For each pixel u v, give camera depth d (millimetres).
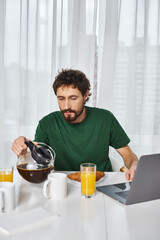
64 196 987
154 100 2371
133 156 1621
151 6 2297
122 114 2359
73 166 1584
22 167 1035
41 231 742
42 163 1034
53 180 967
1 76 2305
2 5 2246
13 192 880
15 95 2330
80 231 747
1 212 855
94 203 949
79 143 1562
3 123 2328
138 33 2309
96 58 2328
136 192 934
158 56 2340
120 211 888
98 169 1603
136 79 2334
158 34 2318
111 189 1080
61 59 2291
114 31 2281
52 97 2299
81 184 1016
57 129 1569
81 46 2293
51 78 2283
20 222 768
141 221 820
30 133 2354
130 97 2338
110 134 1633
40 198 981
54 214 825
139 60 2326
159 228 779
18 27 2275
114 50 2287
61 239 703
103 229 762
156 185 971
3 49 2277
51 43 2295
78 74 1442
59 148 1572
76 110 1442
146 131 2402
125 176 1261
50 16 2277
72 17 2256
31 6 2262
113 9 2275
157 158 929
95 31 2275
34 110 2336
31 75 2312
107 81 2309
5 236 712
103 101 2324
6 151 2355
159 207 929
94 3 2248
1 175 1061
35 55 2289
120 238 718
